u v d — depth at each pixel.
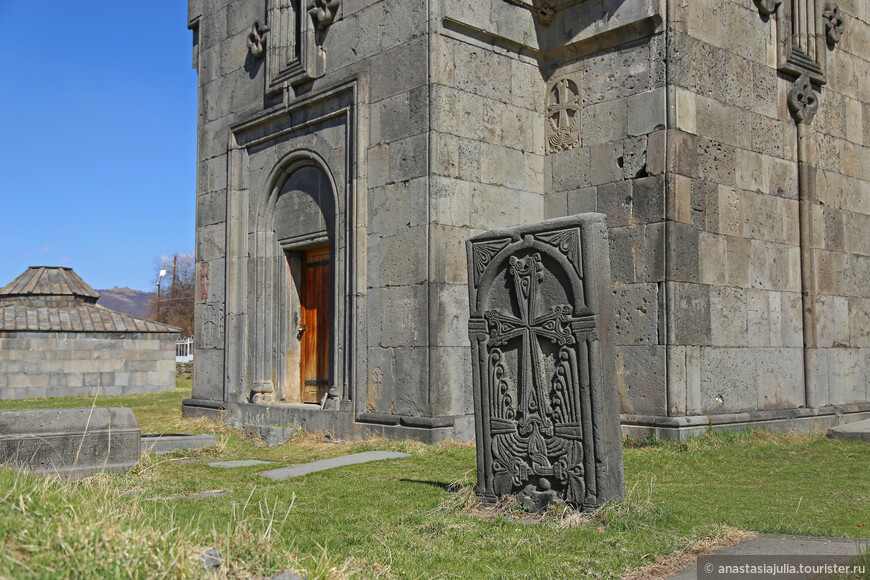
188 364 37.41
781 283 12.24
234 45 14.77
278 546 4.87
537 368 6.36
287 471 8.95
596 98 11.79
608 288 6.20
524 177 12.08
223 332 14.55
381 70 11.76
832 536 5.30
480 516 6.29
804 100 12.77
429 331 10.76
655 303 10.67
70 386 23.67
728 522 5.77
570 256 6.17
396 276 11.27
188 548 4.16
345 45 12.40
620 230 11.21
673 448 10.05
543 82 12.48
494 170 11.67
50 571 3.60
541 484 6.30
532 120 12.27
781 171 12.41
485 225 11.50
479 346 6.77
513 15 11.97
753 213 11.86
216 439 11.47
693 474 8.52
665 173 10.75
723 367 11.17
